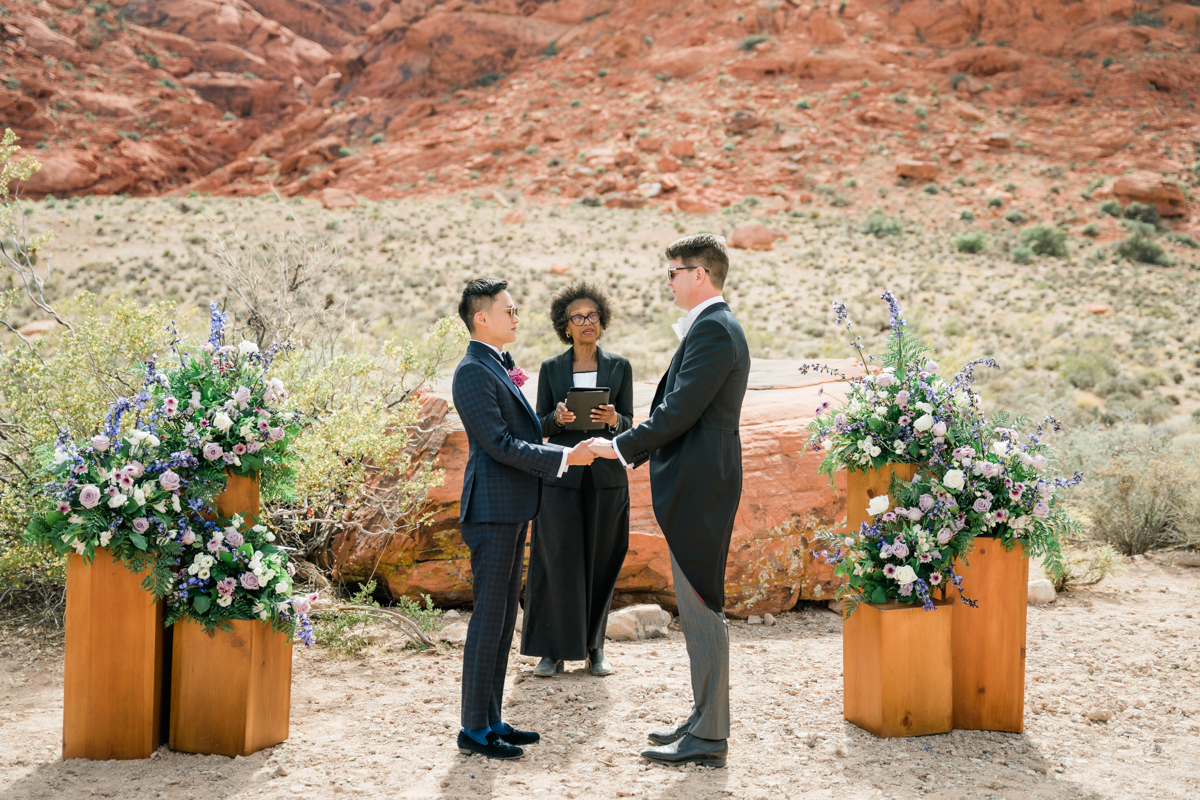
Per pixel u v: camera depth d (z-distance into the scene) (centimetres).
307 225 4103
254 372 366
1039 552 377
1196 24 6356
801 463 579
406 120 6894
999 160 5284
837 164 5334
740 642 503
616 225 4409
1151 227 4453
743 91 6138
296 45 9125
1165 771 328
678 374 331
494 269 3441
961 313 2969
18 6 7650
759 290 3238
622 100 6375
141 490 319
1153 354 2336
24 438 499
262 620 337
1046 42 6294
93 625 327
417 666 450
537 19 7575
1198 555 714
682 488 331
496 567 338
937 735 364
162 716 343
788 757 341
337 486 545
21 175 589
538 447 334
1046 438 975
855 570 373
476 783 313
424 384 636
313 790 304
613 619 515
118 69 7744
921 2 6656
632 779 319
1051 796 305
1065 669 449
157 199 5319
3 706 384
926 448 380
